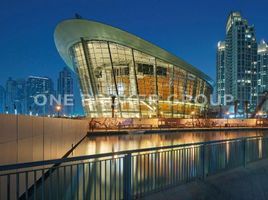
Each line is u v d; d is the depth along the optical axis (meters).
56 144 14.93
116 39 87.50
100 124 54.62
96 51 90.62
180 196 7.98
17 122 8.45
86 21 82.75
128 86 93.56
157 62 96.44
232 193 9.01
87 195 8.09
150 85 96.50
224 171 10.08
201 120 74.50
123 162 7.04
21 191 8.34
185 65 103.75
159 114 99.19
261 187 9.84
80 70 96.88
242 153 11.05
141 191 7.48
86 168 11.71
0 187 6.77
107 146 26.56
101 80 93.31
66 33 90.38
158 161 8.04
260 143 12.29
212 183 9.12
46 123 12.56
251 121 82.81
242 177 10.02
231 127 77.06
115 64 92.06
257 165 11.41
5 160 7.34
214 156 9.82
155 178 7.89
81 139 33.47
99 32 85.62
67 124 19.39
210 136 45.09
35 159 10.45
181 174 8.57
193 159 9.00
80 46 92.12
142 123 62.62
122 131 52.50
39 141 11.21
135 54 91.81
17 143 8.40
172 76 101.44
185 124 71.00
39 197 8.30
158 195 7.71
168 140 35.44
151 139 37.16
